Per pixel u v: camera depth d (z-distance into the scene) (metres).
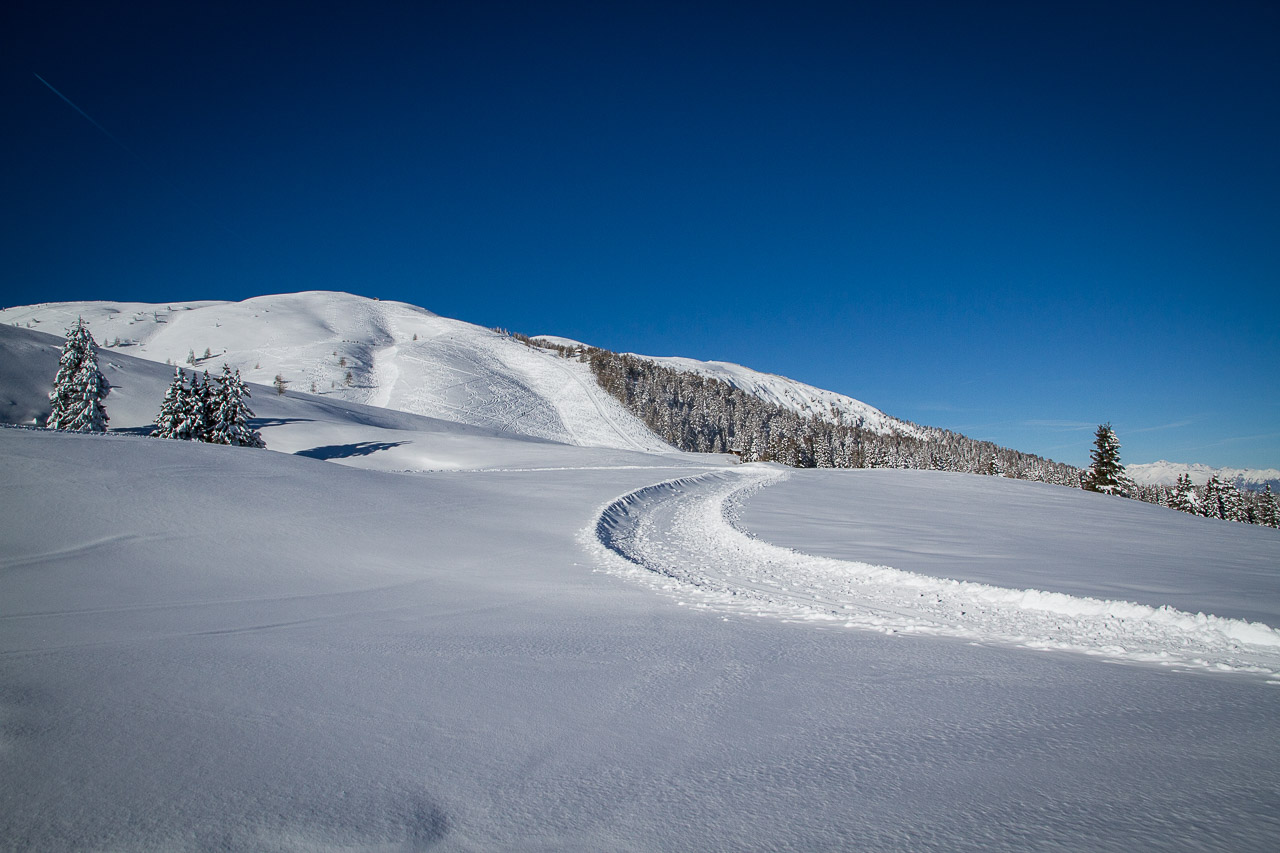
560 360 144.38
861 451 111.25
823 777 3.25
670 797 3.05
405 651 5.75
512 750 3.60
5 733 3.68
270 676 4.93
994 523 19.41
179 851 2.57
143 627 6.57
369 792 3.10
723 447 127.00
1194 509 57.53
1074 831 2.70
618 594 8.89
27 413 46.12
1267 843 2.58
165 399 39.62
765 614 7.66
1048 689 4.70
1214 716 4.13
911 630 6.82
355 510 14.39
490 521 15.35
